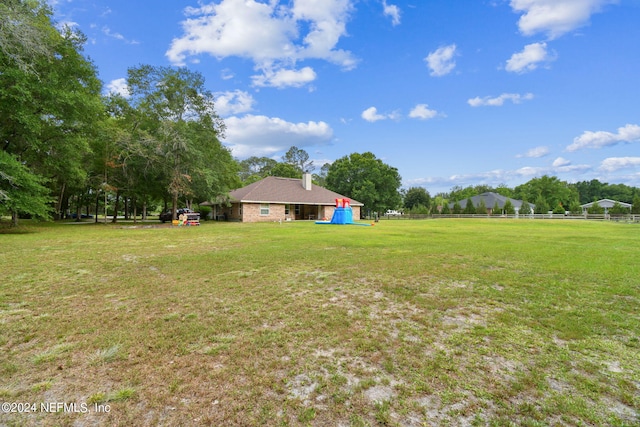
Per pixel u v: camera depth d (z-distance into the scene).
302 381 2.30
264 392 2.16
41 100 14.62
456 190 90.00
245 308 3.95
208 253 8.34
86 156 21.22
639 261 7.03
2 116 14.03
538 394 2.12
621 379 2.31
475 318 3.59
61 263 6.89
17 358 2.63
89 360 2.61
